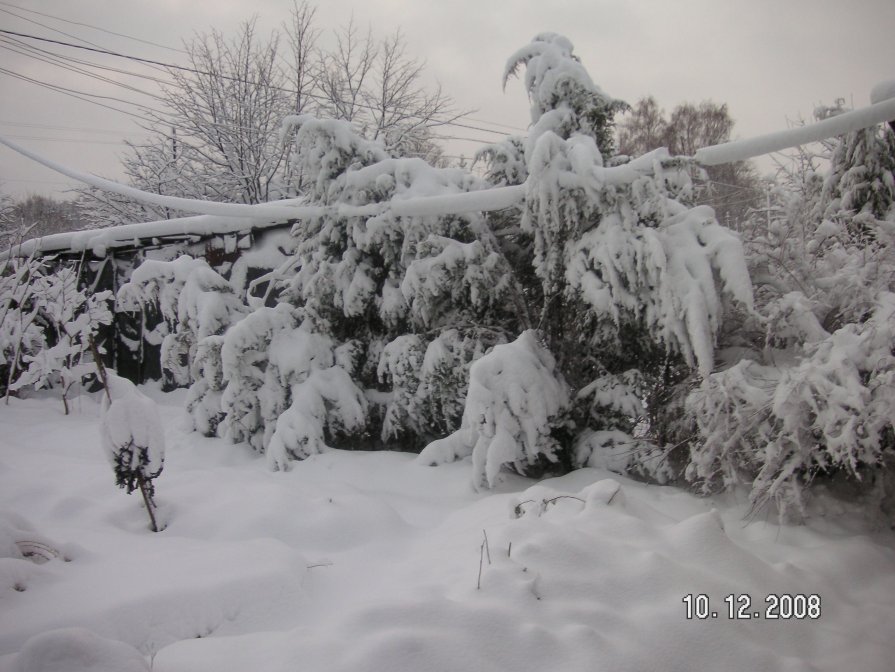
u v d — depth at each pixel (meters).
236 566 3.18
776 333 4.47
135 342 10.00
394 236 5.74
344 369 5.96
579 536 3.09
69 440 6.83
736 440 4.11
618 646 2.44
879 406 3.47
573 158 4.84
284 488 4.53
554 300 5.40
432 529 4.09
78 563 3.38
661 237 4.65
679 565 2.96
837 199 6.25
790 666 2.50
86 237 9.89
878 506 4.04
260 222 8.70
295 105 20.31
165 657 2.44
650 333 4.68
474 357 5.25
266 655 2.38
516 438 4.63
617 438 4.77
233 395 5.86
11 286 8.64
